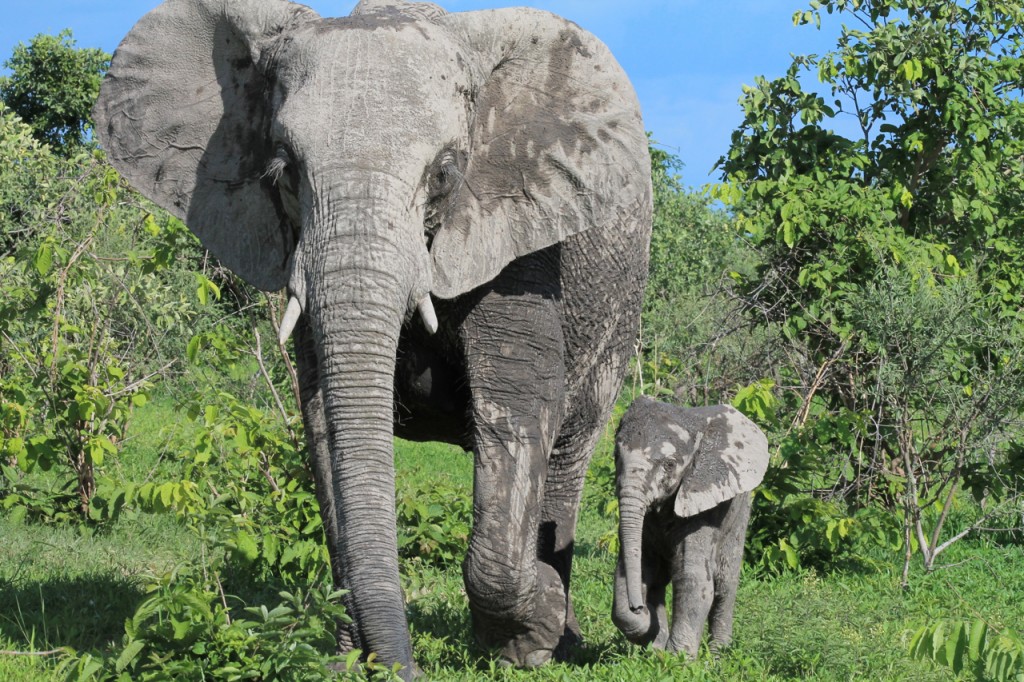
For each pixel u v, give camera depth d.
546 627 7.97
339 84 6.40
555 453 9.31
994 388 13.05
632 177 7.40
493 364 7.44
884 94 15.68
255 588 9.98
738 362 15.20
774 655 8.41
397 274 6.09
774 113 15.33
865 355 14.13
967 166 15.64
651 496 8.35
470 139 7.03
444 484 12.90
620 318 9.21
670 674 7.61
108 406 12.01
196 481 11.16
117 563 10.39
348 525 6.00
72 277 11.93
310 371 7.33
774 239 15.09
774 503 12.93
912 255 14.36
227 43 7.38
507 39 7.18
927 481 13.50
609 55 7.47
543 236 7.15
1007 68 15.73
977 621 6.05
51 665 7.20
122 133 7.50
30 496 12.48
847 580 12.30
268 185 7.12
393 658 5.95
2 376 13.35
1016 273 15.69
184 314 14.78
